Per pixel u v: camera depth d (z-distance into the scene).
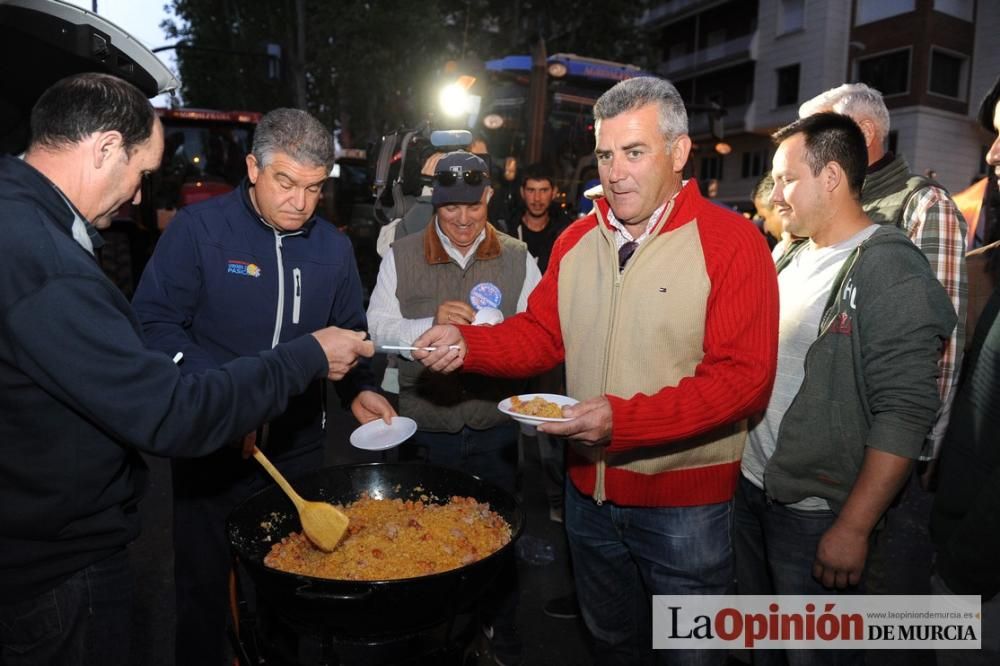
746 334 1.67
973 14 18.20
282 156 1.83
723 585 1.89
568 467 2.08
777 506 1.93
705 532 1.84
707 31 24.31
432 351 2.00
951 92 18.48
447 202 2.44
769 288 1.70
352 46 17.23
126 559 1.54
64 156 1.33
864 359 1.72
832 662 1.91
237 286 2.02
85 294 1.25
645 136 1.70
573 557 2.15
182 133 8.11
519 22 18.30
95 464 1.37
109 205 1.41
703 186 7.59
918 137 17.94
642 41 18.47
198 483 2.06
